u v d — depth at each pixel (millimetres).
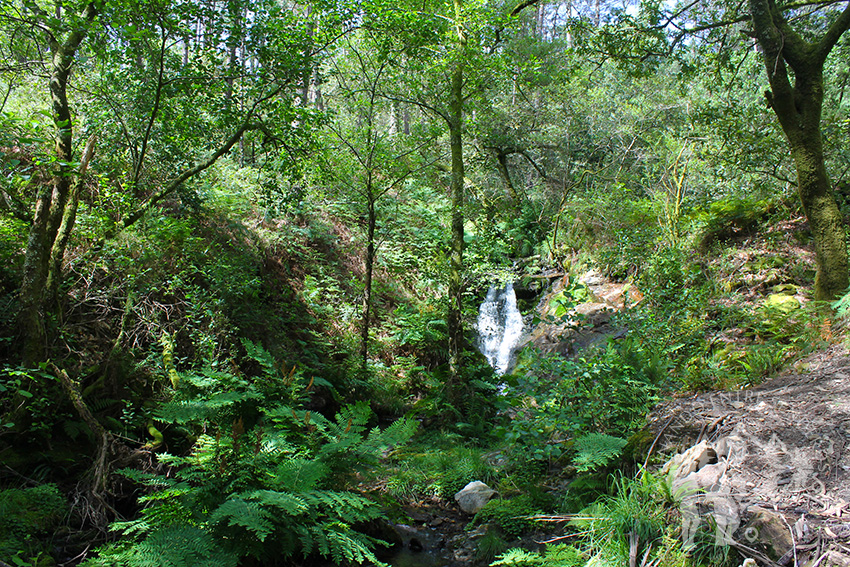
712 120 9328
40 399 4387
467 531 4555
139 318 5949
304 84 7129
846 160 8711
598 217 12703
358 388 8492
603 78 16656
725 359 5996
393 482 5461
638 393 5430
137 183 6617
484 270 10016
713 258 8719
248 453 3963
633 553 2941
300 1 7328
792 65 6418
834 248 6211
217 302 6398
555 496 4605
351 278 10500
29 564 3383
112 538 4004
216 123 6906
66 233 5109
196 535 3311
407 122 13680
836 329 5434
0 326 4918
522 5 9156
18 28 5324
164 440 5074
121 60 6012
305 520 3791
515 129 12781
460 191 8547
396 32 7594
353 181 9219
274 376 4922
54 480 4367
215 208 8344
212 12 6215
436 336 10234
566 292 7676
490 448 6945
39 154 5016
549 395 5586
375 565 4027
